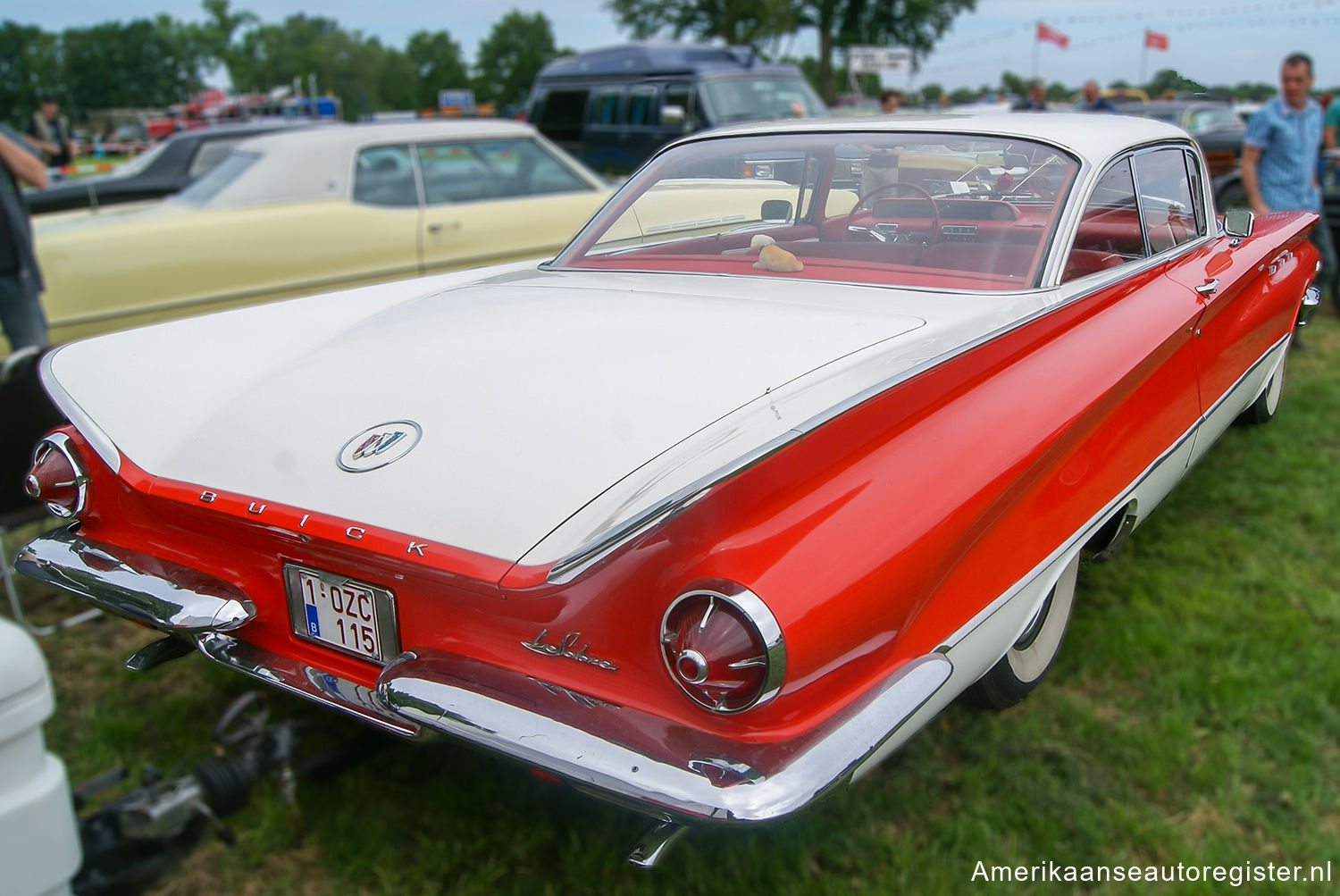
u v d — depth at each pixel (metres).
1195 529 3.37
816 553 1.45
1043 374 1.96
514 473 1.59
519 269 2.86
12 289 4.25
